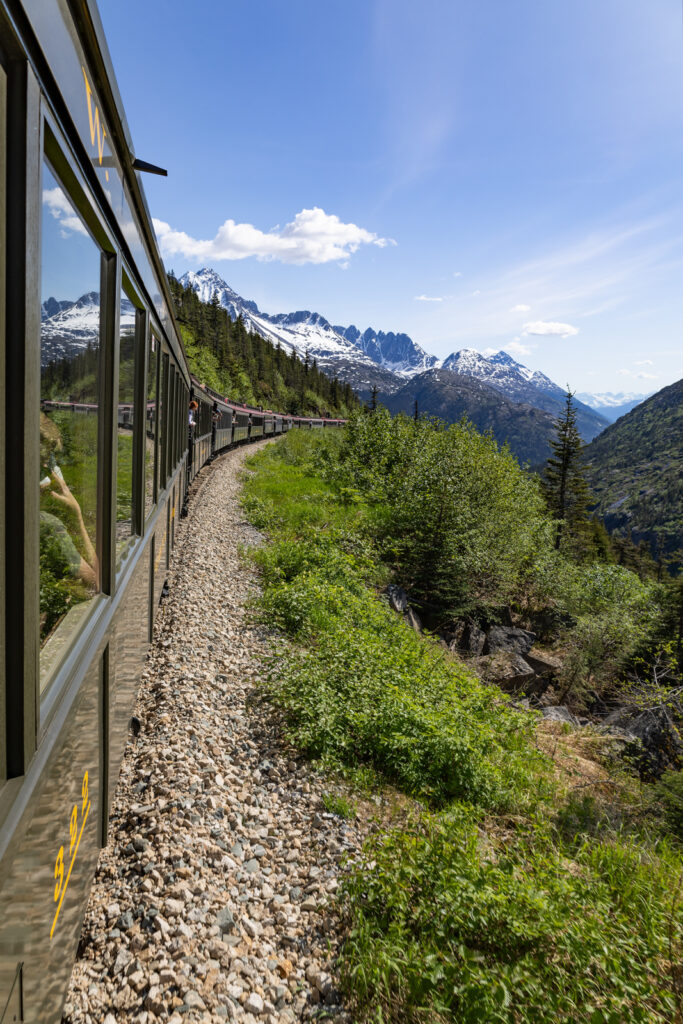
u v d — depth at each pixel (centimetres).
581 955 359
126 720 396
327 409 14150
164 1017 297
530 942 378
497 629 1695
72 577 217
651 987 345
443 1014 332
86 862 256
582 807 693
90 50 206
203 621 870
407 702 686
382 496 2047
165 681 657
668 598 1864
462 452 2059
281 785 545
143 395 425
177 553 1188
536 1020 327
